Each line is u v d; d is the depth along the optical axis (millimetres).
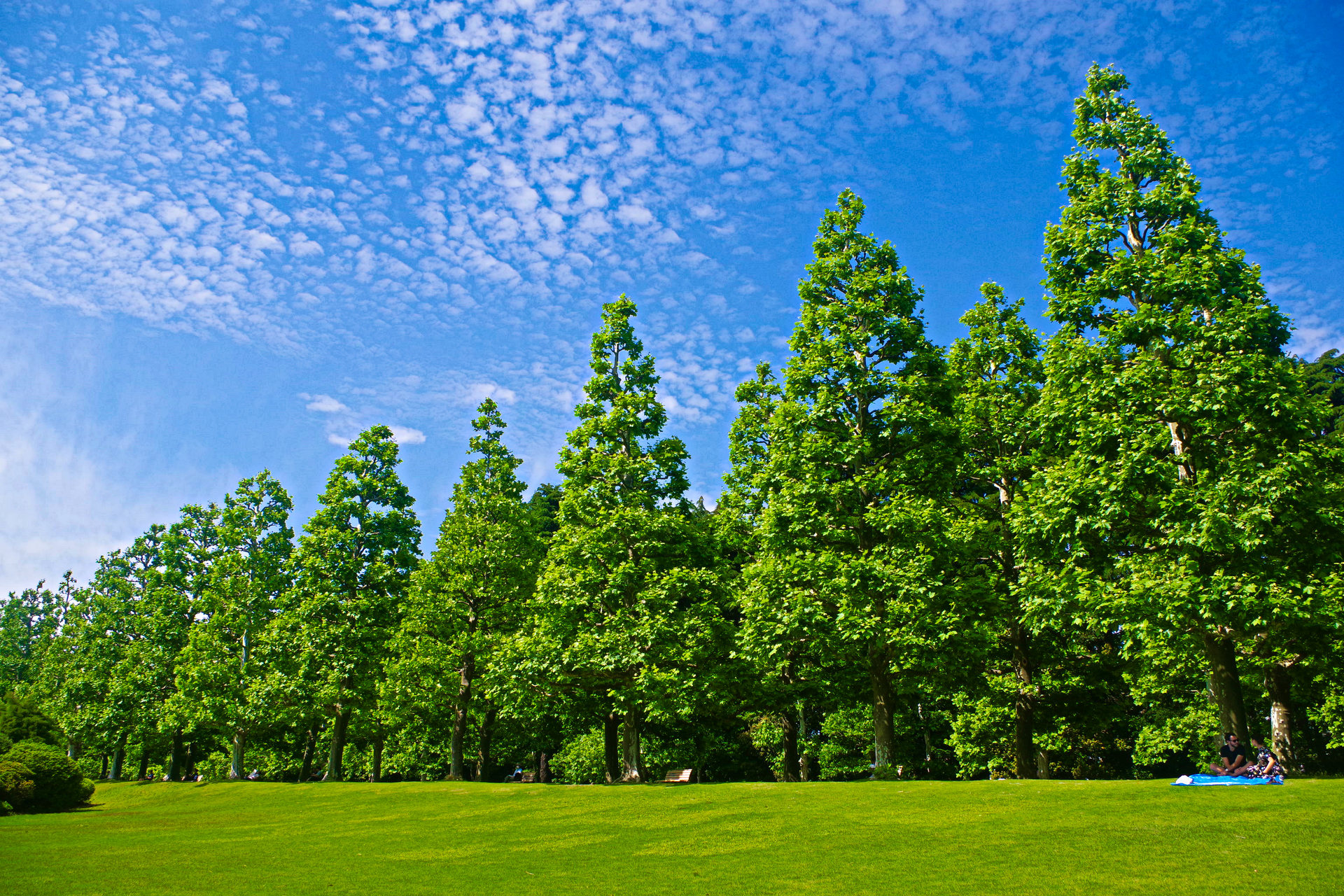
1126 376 20188
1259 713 28047
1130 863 11328
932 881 11242
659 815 18125
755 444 32375
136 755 59812
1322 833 11883
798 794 19234
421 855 15562
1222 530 17391
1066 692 25203
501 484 36031
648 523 26562
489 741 36938
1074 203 23688
